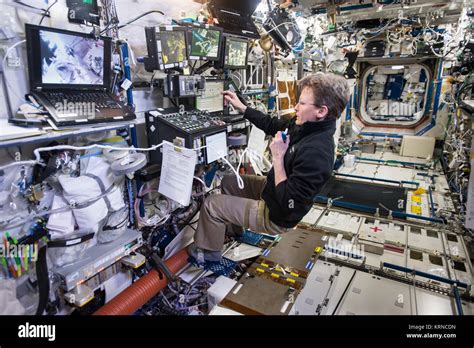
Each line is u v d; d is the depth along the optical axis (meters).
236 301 2.15
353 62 5.75
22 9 1.59
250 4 2.77
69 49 1.64
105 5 1.92
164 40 2.05
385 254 2.90
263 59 3.72
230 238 3.03
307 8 3.60
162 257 2.64
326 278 2.56
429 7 3.76
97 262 1.80
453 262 2.75
